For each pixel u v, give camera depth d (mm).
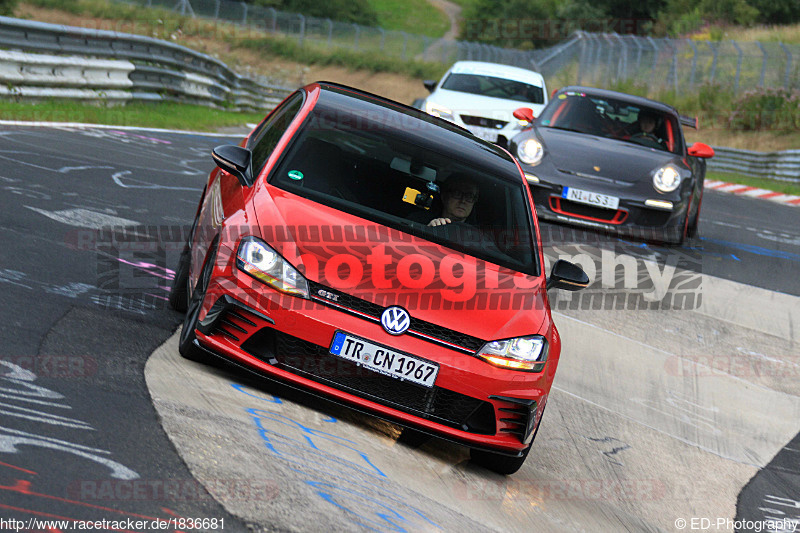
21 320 15172
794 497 18812
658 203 31531
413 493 13297
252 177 17031
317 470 12711
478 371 14812
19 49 47000
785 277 36750
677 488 17797
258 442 12992
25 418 11500
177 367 15125
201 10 167750
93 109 51844
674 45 151000
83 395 12750
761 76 138000
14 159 29516
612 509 15875
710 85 137625
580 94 37406
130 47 58156
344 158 17594
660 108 36969
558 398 21078
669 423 21234
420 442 16141
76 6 141125
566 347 24391
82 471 10531
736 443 21000
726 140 121625
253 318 14570
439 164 18328
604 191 31406
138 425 12289
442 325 14781
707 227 47781
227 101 80875
